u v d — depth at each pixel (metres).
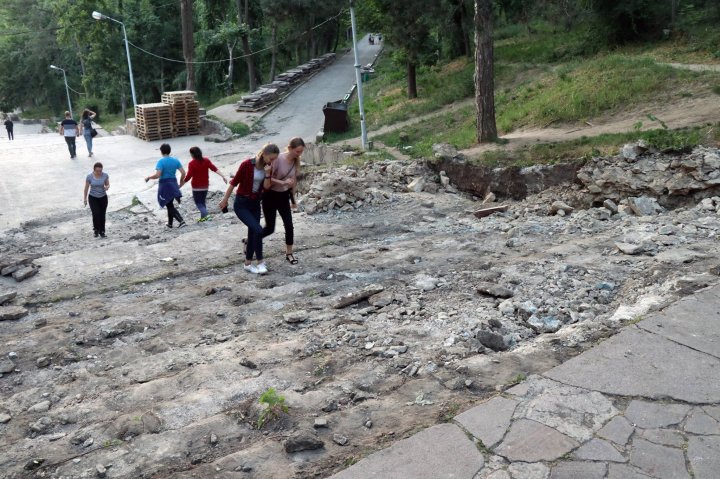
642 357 4.54
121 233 12.34
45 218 14.16
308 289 7.57
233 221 12.58
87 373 5.56
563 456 3.52
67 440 4.20
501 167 13.71
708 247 7.33
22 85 70.81
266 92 34.81
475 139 17.38
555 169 12.84
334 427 3.98
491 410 3.98
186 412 4.42
